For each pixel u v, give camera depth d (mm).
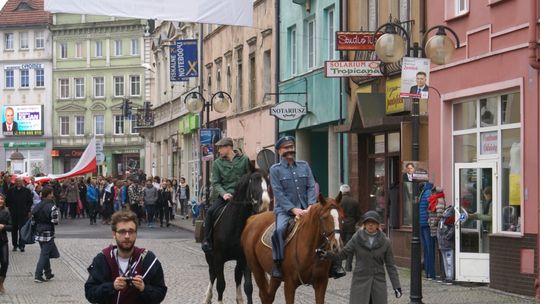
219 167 15539
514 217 18438
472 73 19703
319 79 31219
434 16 21625
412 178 16391
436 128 21219
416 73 16219
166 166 64125
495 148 19266
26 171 100750
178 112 57906
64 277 21625
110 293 7633
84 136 98062
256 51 39562
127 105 82562
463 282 19578
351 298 12547
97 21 96438
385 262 12523
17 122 100500
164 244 32281
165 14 22266
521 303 16562
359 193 27234
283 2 35781
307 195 13109
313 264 12078
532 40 17219
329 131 30453
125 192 47000
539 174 17250
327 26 31078
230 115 44156
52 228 20844
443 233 19703
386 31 16406
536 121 17344
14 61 100875
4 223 18469
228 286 19656
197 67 45125
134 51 95688
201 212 36625
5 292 18750
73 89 98750
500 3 18688
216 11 22750
